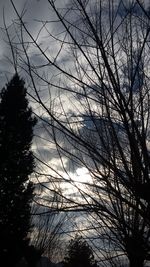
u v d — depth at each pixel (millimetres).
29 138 18203
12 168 17547
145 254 4020
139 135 3510
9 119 19859
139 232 4023
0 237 17812
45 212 3668
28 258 12695
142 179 3555
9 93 21078
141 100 3902
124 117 3504
